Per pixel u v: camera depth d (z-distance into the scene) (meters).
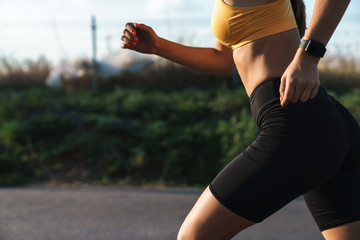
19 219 4.00
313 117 1.38
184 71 9.75
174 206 4.52
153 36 1.82
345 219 1.48
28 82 10.12
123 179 6.03
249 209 1.38
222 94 8.51
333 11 1.28
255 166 1.38
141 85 9.60
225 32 1.58
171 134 6.71
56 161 6.37
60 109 7.86
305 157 1.36
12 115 7.52
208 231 1.43
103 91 9.45
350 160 1.49
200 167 6.16
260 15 1.49
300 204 4.49
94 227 3.74
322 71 9.41
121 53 9.99
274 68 1.47
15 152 6.55
